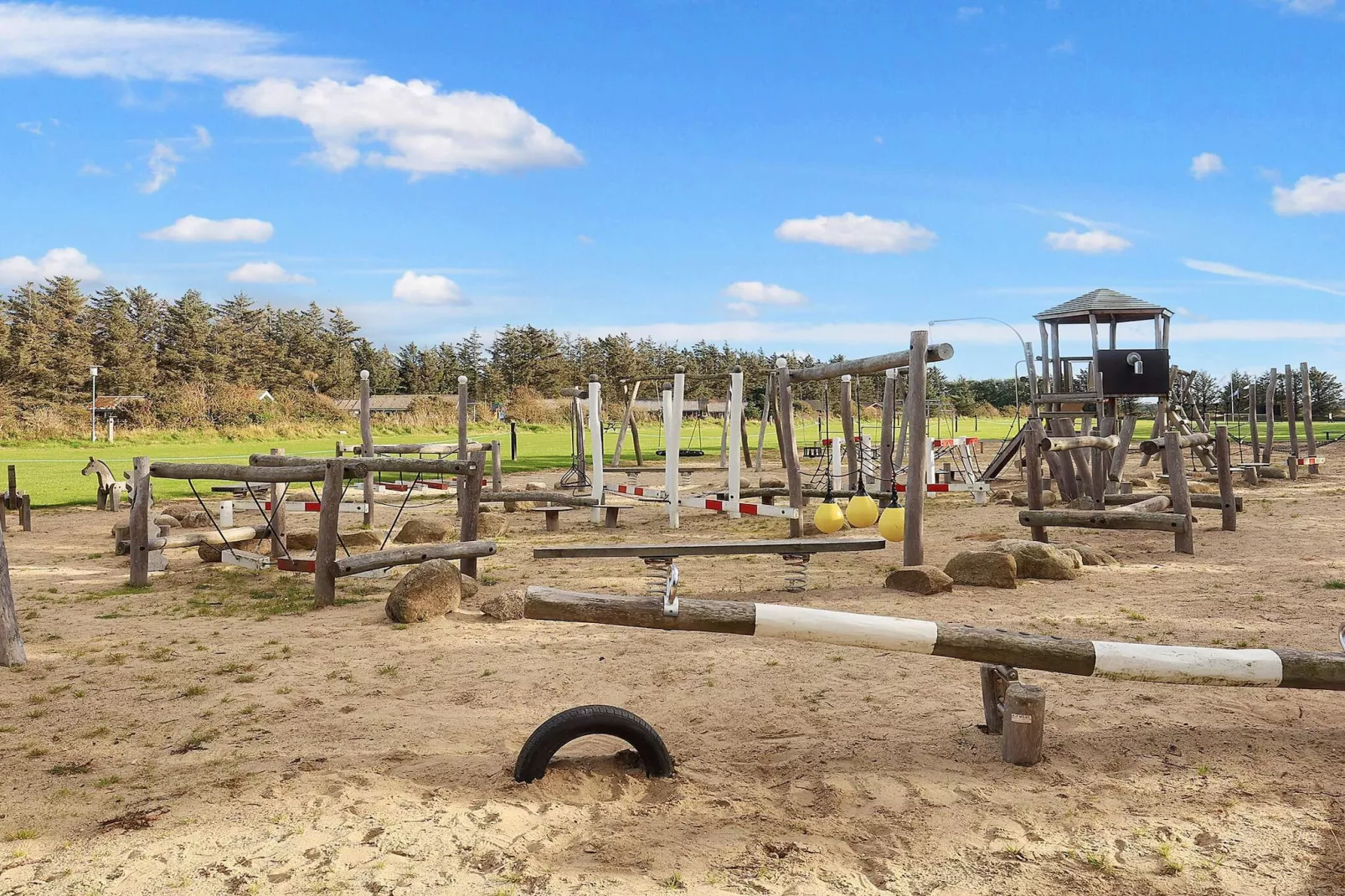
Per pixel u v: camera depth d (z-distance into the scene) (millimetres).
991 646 4301
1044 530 11227
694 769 4324
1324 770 4219
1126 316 17766
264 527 11898
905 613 7703
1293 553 10477
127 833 3654
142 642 6965
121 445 38781
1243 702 5230
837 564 10562
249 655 6578
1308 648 6367
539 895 3170
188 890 3221
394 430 49750
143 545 9430
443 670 6148
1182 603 7953
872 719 5000
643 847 3521
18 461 29641
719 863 3385
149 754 4590
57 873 3342
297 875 3316
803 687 5645
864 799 3941
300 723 5074
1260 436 38281
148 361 71438
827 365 11945
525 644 6844
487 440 42312
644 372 75375
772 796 4004
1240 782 4086
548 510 14367
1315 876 3271
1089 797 3938
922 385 9516
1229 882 3238
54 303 68000
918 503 9570
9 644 6305
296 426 47656
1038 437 11273
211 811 3852
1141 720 4910
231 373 76500
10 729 5000
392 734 4867
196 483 22016
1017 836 3592
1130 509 10977
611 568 10352
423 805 3896
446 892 3197
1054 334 17656
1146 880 3256
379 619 7785
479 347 92812
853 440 15836
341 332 91438
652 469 20828
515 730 4910
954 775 4191
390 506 16984
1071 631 6992
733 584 9227
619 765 4328
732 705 5309
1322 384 50625
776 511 12953
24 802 3984
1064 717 4980
